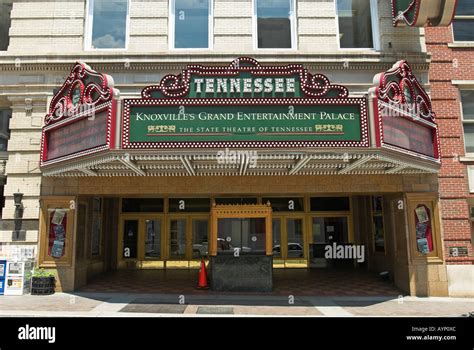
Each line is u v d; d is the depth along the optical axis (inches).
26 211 466.0
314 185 468.1
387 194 508.7
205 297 423.5
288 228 713.6
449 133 478.3
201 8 528.7
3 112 508.7
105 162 364.2
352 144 346.3
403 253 470.9
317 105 353.1
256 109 352.2
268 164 401.1
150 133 346.9
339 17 526.0
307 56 491.8
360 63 490.6
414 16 454.9
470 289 445.1
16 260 449.4
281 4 530.9
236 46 504.7
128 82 490.6
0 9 528.4
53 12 511.5
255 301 405.4
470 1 516.7
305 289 475.2
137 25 509.4
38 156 475.5
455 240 457.7
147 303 393.1
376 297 433.4
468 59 498.0
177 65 491.8
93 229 588.1
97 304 387.9
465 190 467.2
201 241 708.7
